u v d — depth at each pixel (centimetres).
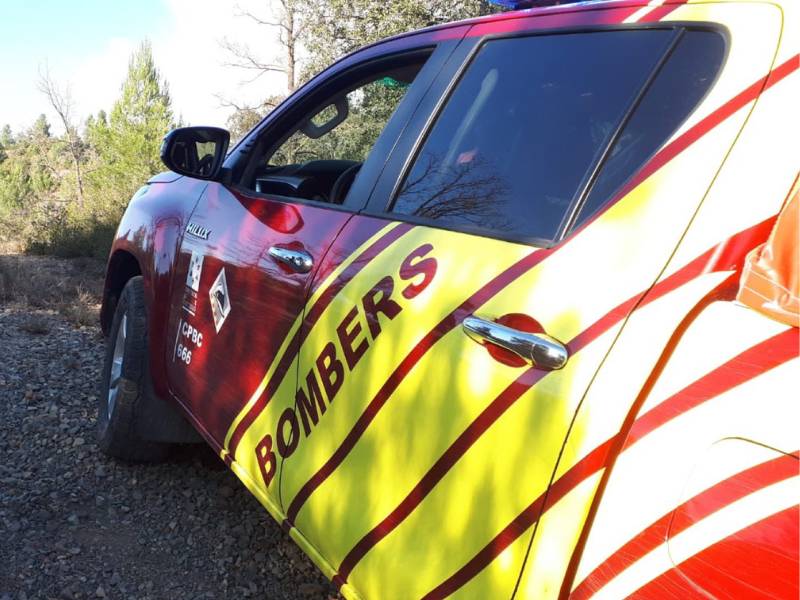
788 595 96
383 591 163
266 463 217
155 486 327
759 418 102
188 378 279
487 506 139
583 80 169
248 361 232
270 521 306
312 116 286
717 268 119
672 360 117
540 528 128
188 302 284
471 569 141
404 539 159
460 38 212
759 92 130
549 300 139
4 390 414
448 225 178
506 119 183
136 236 346
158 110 2572
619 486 117
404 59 235
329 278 200
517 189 169
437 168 194
